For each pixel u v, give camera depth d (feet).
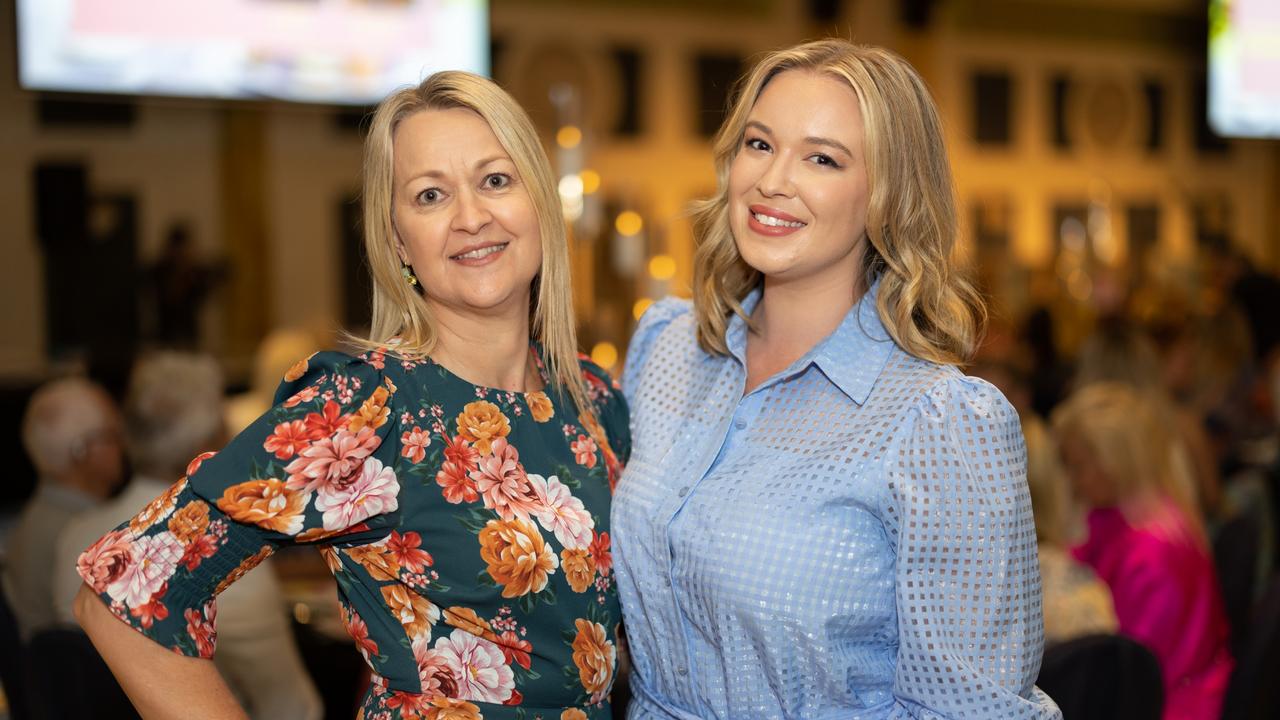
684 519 4.98
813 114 4.86
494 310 5.13
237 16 25.79
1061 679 6.19
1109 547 8.71
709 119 34.88
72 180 28.71
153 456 8.03
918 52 36.70
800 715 4.84
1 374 25.81
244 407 16.06
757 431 5.14
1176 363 19.38
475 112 4.99
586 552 5.06
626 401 5.79
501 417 5.03
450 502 4.79
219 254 30.17
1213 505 13.15
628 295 27.63
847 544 4.74
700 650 5.04
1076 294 32.76
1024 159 38.52
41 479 8.91
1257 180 40.70
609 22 33.88
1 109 28.07
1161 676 6.36
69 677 6.60
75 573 7.56
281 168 30.94
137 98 26.11
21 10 24.76
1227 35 38.88
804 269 5.00
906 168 4.89
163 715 4.37
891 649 4.89
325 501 4.54
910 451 4.66
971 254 5.34
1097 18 39.04
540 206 5.12
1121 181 39.55
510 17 32.96
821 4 35.76
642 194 33.81
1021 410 14.34
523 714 4.89
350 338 4.91
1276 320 23.18
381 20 26.61
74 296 28.89
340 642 9.26
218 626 7.25
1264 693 7.09
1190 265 31.81
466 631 4.81
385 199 5.01
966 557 4.57
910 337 4.93
